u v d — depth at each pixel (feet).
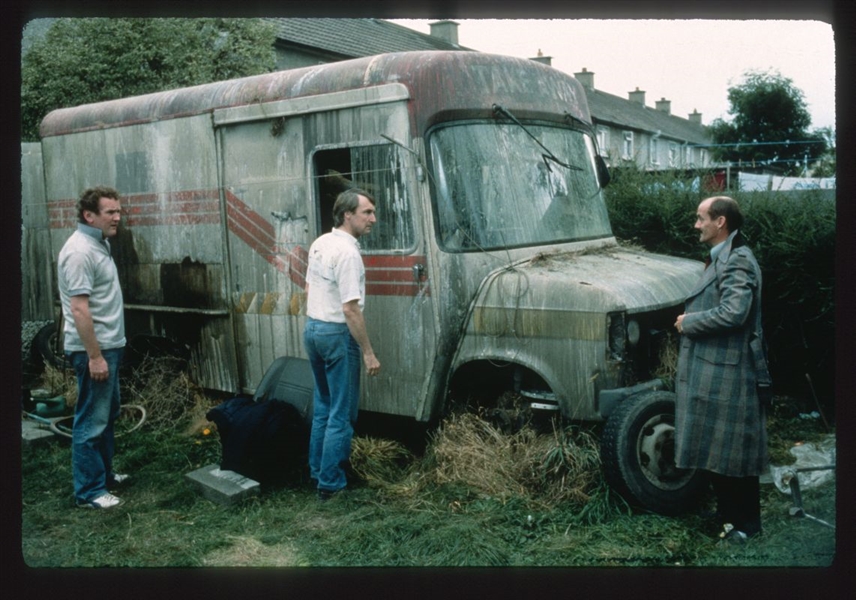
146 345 20.42
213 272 18.17
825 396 18.89
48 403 19.36
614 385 13.21
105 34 31.71
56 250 21.86
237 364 17.97
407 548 12.35
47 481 15.80
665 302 14.12
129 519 13.85
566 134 17.03
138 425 18.29
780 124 40.47
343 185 16.03
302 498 14.53
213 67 34.22
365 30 50.55
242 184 17.38
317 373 14.38
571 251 15.92
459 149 14.89
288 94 16.35
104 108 20.20
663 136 69.21
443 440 14.61
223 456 15.19
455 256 14.48
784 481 13.41
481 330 14.34
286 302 16.87
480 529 12.56
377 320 15.34
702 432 12.19
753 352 12.04
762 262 18.95
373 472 15.02
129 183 19.70
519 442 14.19
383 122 14.92
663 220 21.80
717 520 12.85
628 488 12.72
